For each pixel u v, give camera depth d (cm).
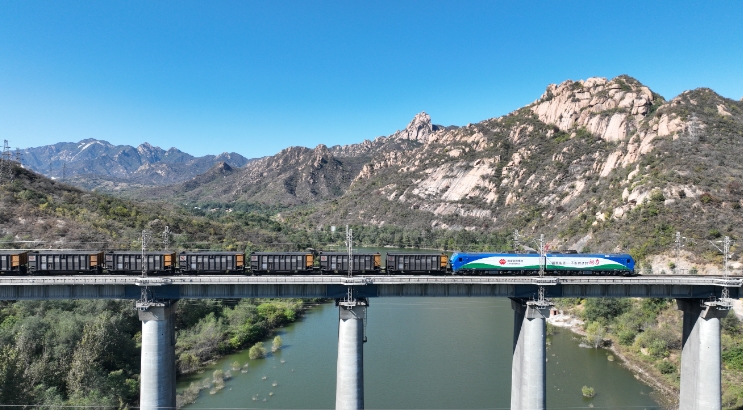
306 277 5916
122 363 7669
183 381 7756
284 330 10838
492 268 6975
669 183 13162
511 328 10894
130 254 6412
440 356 8944
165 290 5728
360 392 5819
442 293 6150
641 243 11856
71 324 7550
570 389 7388
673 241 11138
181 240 14700
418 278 5972
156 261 6400
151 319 5512
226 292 5834
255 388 7438
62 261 6331
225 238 16825
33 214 12662
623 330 9550
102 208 15650
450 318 11844
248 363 8606
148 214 16888
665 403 6944
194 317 10181
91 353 7031
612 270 7144
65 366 6719
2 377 5409
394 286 6091
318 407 6775
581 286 6350
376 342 9819
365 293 6050
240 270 6694
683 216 11894
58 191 15975
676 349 8481
